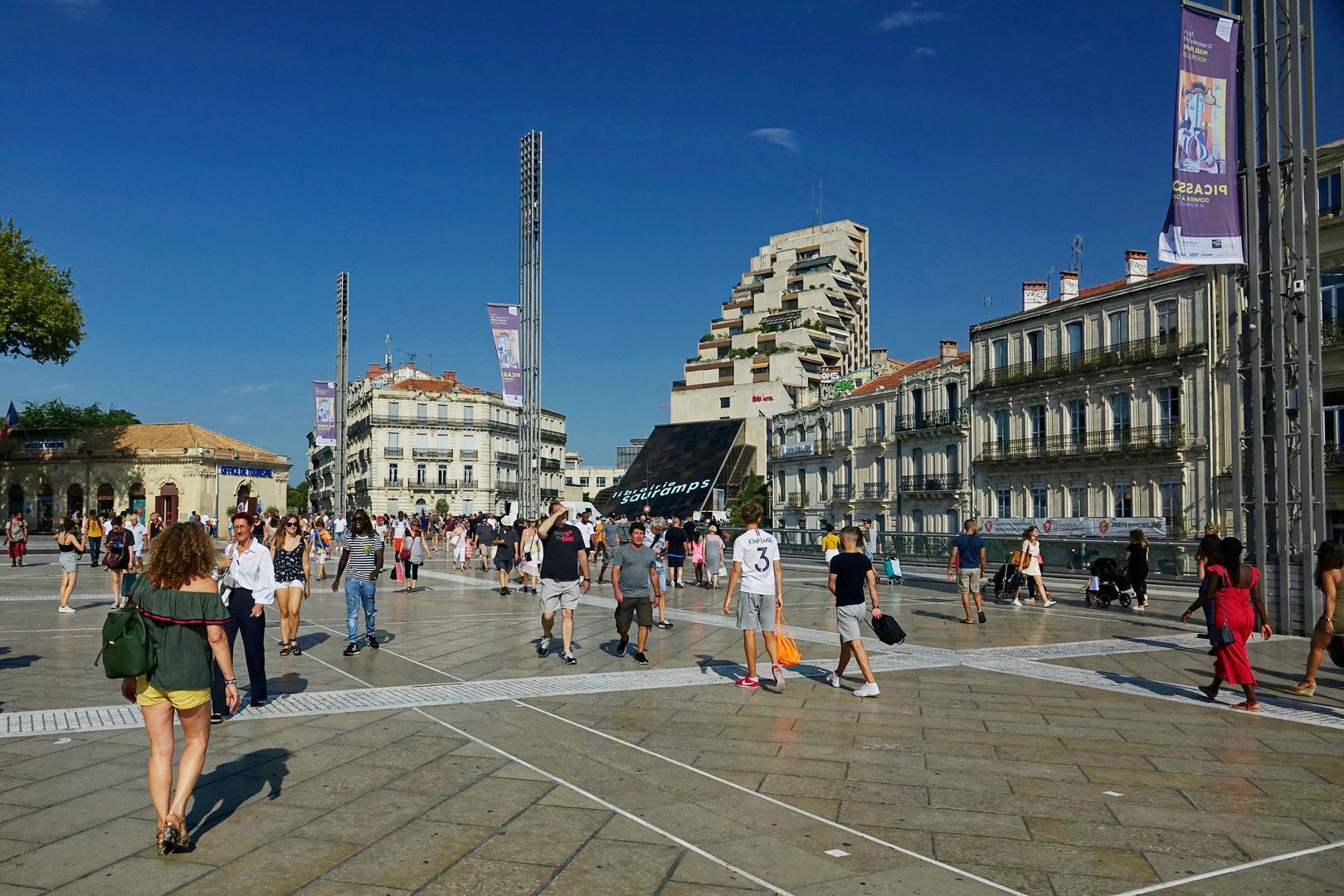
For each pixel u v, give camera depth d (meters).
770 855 4.99
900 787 6.23
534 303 30.27
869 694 9.20
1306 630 14.13
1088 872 4.80
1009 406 48.09
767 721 8.16
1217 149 14.61
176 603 5.00
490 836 5.25
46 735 7.42
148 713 4.97
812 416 64.81
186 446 74.50
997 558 29.66
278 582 11.79
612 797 5.96
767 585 9.65
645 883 4.61
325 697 9.09
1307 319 14.45
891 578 25.05
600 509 86.94
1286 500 14.55
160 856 4.92
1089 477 43.41
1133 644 13.14
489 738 7.50
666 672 10.65
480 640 13.38
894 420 56.47
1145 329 41.09
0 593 20.30
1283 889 4.59
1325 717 8.47
